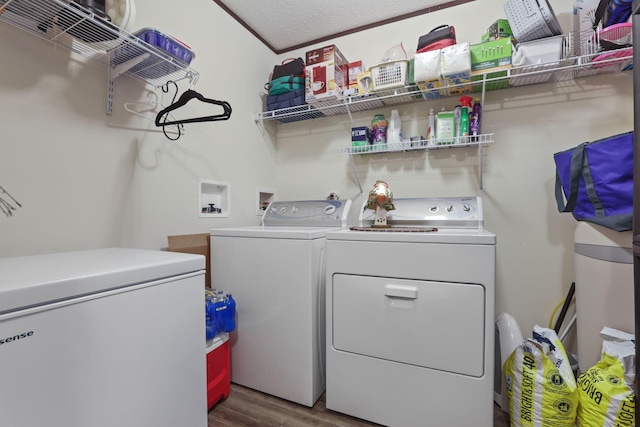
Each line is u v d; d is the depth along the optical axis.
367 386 1.31
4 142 1.00
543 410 1.10
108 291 0.73
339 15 2.03
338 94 1.88
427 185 1.97
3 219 0.99
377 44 2.10
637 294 0.90
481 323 1.13
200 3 1.75
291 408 1.43
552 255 1.67
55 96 1.13
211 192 1.89
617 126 1.56
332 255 1.38
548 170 1.68
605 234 1.27
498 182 1.79
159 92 1.54
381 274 1.28
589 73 1.57
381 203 1.60
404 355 1.24
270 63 2.39
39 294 0.61
